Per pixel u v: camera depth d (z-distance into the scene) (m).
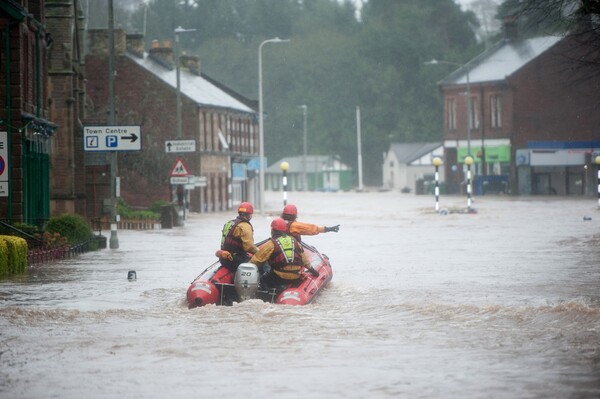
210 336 27.67
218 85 166.62
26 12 62.62
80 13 95.06
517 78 183.62
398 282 41.94
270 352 25.31
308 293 34.19
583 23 66.94
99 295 38.12
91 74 134.38
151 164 126.69
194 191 133.12
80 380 22.30
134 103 133.50
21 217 61.78
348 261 52.62
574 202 138.88
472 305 33.25
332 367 23.45
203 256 57.00
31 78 66.50
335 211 124.31
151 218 98.00
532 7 67.62
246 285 33.50
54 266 50.41
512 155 184.25
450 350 25.47
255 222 100.19
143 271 47.72
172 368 23.47
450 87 197.50
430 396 20.56
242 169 155.75
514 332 27.98
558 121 184.50
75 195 88.62
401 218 103.94
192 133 133.50
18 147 61.56
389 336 27.58
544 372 22.64
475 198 168.75
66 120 84.81
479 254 56.41
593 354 24.64
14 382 22.14
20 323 30.22
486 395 20.58
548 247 60.84
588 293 37.62
